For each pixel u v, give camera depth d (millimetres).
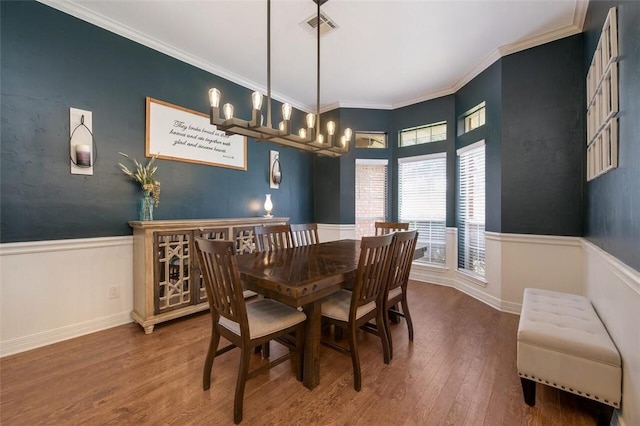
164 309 2479
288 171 4355
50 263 2197
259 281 1557
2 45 2000
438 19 2463
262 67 3318
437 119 4020
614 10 1566
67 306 2273
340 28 2592
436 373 1846
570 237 2607
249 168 3762
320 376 1812
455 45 2871
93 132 2408
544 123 2736
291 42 2807
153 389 1664
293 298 1433
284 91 4004
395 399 1594
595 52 2002
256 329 1520
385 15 2410
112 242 2504
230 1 2242
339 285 1692
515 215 2896
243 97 3645
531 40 2752
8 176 2023
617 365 1333
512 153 2910
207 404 1544
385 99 4285
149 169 2645
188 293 2646
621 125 1504
